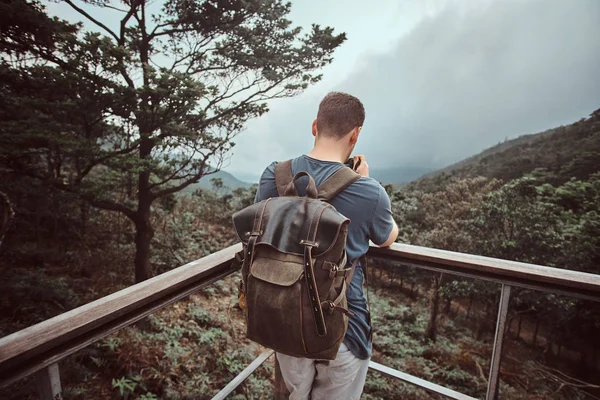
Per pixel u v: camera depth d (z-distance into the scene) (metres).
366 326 1.12
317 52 11.44
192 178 10.34
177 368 7.06
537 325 17.88
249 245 0.90
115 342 7.04
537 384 12.26
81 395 5.71
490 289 15.31
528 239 15.60
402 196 24.97
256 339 0.93
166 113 8.45
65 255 11.76
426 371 11.37
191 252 14.73
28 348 0.64
